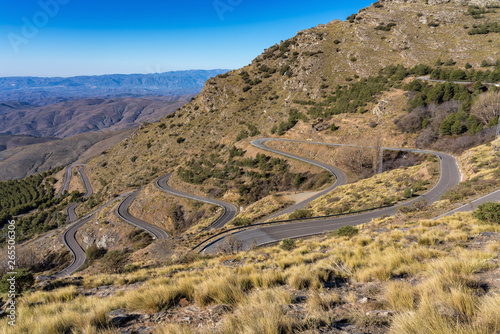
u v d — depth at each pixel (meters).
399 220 24.94
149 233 85.69
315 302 4.93
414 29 143.50
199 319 4.91
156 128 190.38
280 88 153.25
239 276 7.56
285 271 8.84
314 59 147.62
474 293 4.33
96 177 179.00
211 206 85.38
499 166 39.19
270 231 35.12
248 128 131.00
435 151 73.75
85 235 97.81
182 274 11.38
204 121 160.00
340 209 42.47
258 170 95.62
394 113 92.88
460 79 95.56
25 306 7.82
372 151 76.62
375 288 5.84
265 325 3.79
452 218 18.20
